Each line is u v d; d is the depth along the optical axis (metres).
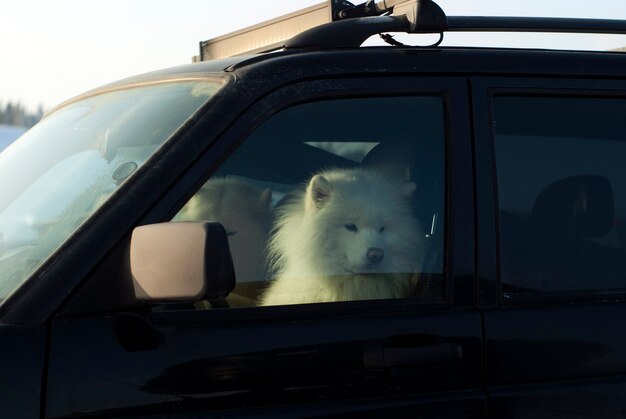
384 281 2.78
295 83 2.61
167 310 2.34
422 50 2.84
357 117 2.71
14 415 2.10
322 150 2.90
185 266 2.18
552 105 2.93
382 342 2.47
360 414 2.40
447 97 2.77
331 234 2.82
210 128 2.47
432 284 2.67
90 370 2.18
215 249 2.19
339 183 2.87
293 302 2.67
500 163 2.82
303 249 2.75
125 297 2.28
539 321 2.65
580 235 2.89
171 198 2.37
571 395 2.62
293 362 2.37
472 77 2.82
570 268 2.84
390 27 2.90
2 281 2.37
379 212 2.80
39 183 2.84
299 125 2.63
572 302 2.77
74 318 2.22
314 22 3.41
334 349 2.42
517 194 2.82
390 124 2.75
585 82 2.97
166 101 2.79
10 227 2.64
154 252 2.22
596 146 2.99
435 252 2.70
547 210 2.86
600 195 2.96
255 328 2.37
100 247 2.27
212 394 2.28
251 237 2.61
